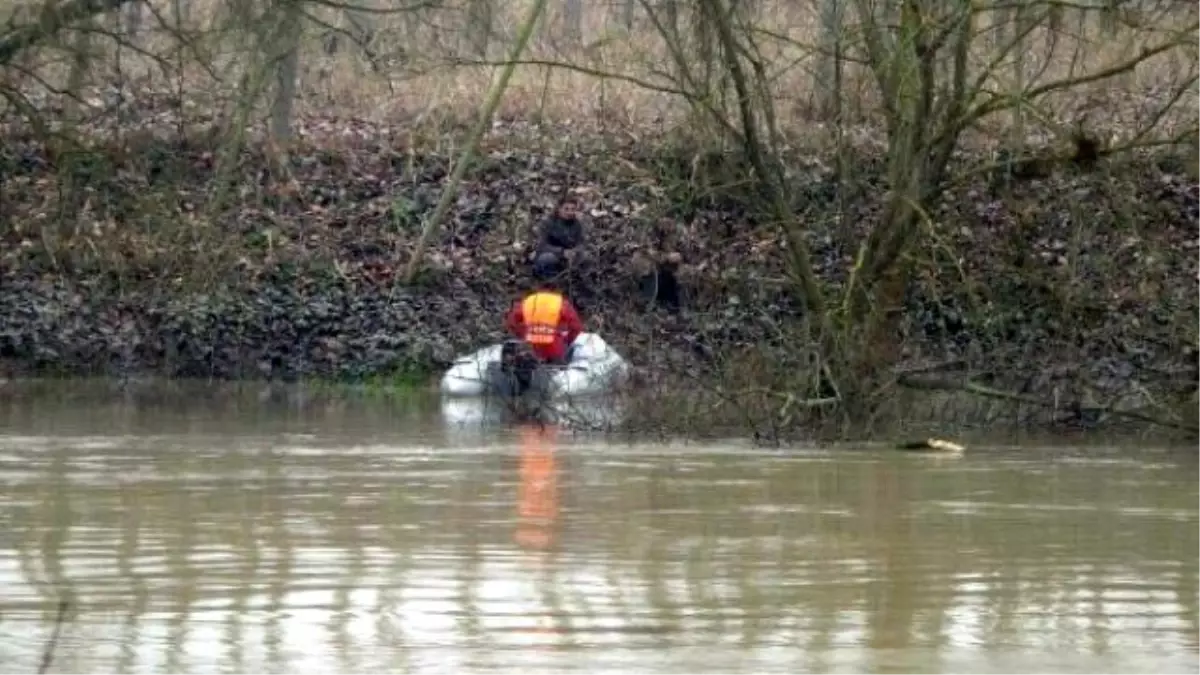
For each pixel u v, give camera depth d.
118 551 10.20
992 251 21.38
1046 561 10.07
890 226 18.84
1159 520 11.78
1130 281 21.38
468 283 28.55
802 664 7.59
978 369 19.38
